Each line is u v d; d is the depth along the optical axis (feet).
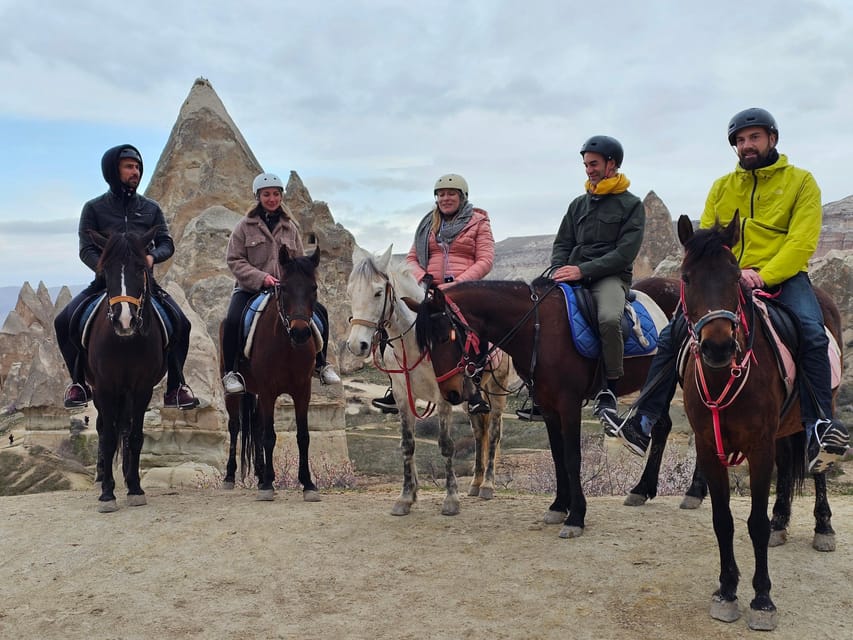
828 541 20.53
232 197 175.22
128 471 27.76
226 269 142.92
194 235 145.48
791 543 21.30
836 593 17.70
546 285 23.56
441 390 23.30
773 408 15.98
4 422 133.28
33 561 21.08
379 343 25.26
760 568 15.97
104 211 28.68
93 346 25.91
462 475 82.28
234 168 177.99
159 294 28.35
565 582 18.65
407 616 17.06
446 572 19.57
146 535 22.97
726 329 14.62
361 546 21.74
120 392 26.18
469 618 16.84
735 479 49.85
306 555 20.99
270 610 17.54
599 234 23.93
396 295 25.20
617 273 23.65
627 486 42.45
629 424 19.54
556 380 22.48
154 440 77.30
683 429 82.89
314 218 234.99
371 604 17.75
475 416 29.99
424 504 27.20
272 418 28.25
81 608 17.90
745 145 19.67
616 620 16.49
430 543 21.95
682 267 15.72
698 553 20.45
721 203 20.77
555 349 22.43
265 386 27.91
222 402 82.07
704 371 15.81
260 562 20.52
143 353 25.91
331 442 86.79
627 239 23.15
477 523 24.17
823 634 15.65
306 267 25.88
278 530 23.25
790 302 18.54
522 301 23.26
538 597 17.81
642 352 23.89
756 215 19.88
